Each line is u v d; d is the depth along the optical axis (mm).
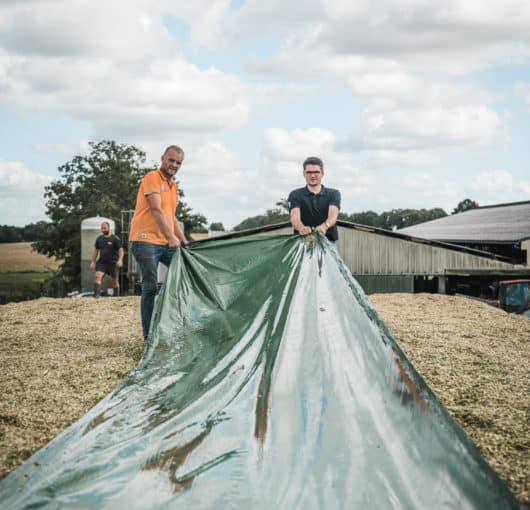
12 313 7637
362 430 2611
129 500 2180
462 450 2602
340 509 2119
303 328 3434
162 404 3094
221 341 3863
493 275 22547
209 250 4984
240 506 2135
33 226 67875
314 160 5391
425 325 6816
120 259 12133
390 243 22703
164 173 5199
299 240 4844
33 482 2365
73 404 3635
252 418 2721
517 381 4367
